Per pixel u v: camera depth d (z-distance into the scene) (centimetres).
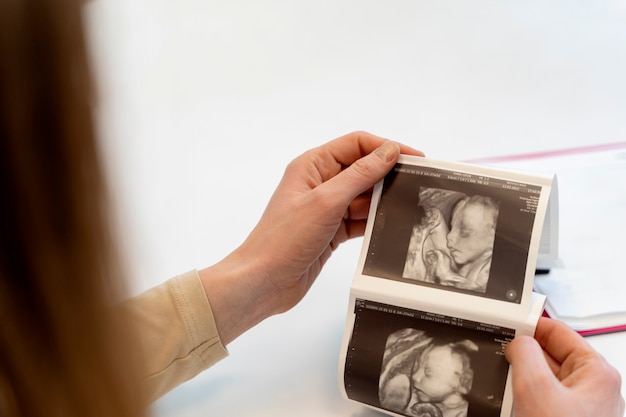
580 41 127
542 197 71
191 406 73
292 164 83
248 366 77
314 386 74
